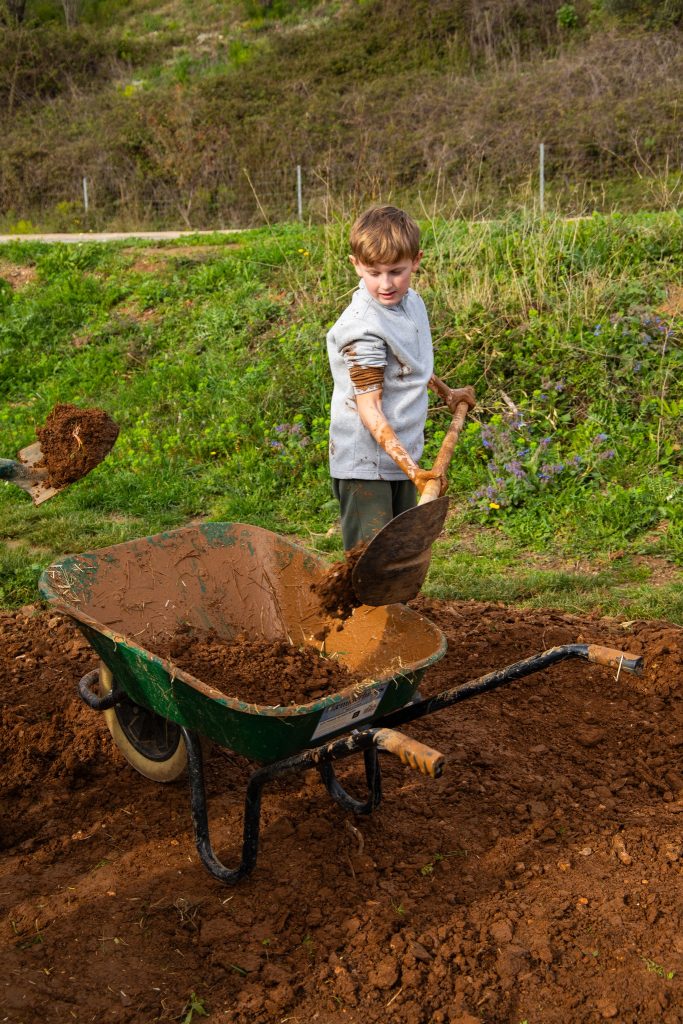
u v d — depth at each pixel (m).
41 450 3.75
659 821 3.77
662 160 20.73
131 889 3.42
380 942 3.12
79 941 3.14
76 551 6.95
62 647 5.44
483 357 9.04
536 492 7.42
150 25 35.34
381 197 15.89
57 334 12.05
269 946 3.13
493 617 5.66
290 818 3.79
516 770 4.11
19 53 31.22
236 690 3.58
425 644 3.58
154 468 8.59
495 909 3.26
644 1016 2.82
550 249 10.27
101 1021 2.81
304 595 4.07
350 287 10.85
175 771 3.87
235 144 25.05
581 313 9.22
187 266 12.77
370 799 3.64
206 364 10.42
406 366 3.76
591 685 4.81
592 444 7.82
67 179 25.50
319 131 24.88
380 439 3.52
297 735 3.13
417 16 28.70
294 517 7.59
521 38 27.91
